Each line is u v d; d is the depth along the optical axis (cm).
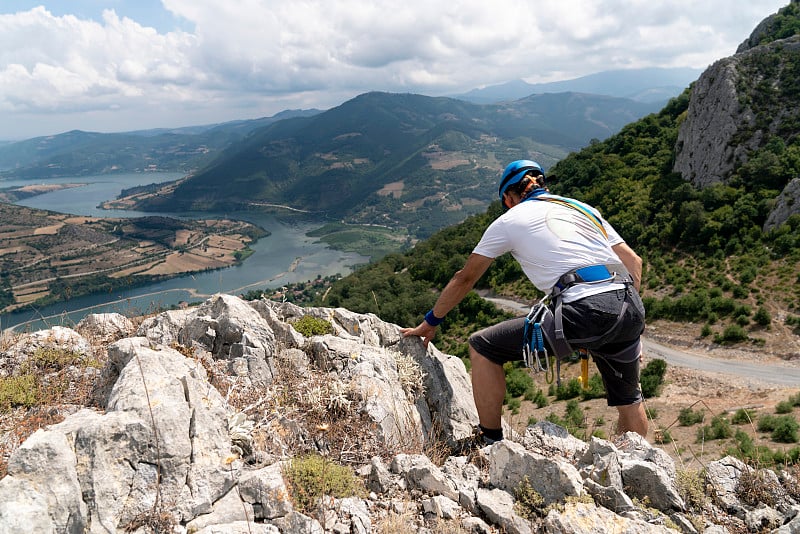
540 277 339
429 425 498
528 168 393
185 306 675
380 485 334
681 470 331
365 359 504
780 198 6100
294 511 277
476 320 6731
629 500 289
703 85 8706
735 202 6662
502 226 350
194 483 284
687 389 3669
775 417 2459
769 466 349
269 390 451
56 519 242
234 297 556
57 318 628
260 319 548
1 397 416
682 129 9088
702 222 6556
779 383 3544
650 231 7231
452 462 374
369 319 630
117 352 423
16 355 495
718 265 5819
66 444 267
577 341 315
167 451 284
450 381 571
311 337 557
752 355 4072
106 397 417
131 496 268
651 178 9025
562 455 382
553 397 3494
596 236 346
